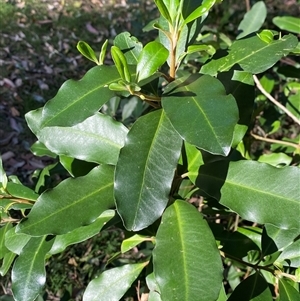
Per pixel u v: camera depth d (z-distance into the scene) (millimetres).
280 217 247
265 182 255
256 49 274
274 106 506
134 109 598
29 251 292
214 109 217
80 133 289
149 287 296
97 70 245
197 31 275
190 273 236
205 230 249
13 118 1056
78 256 742
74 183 264
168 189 232
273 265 298
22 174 942
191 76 244
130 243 312
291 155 456
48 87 1170
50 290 700
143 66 235
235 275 502
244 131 277
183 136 211
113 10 1543
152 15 1215
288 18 456
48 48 1314
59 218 254
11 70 1204
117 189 229
